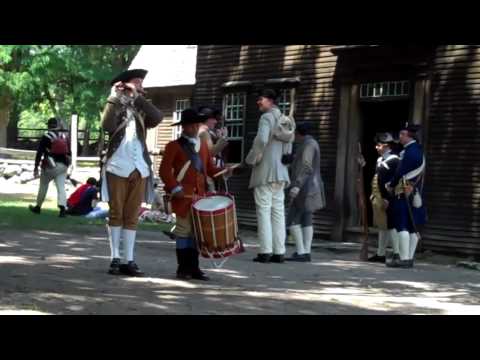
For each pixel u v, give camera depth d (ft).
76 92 129.80
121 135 29.35
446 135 49.16
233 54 65.41
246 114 63.77
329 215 56.85
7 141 156.97
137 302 23.06
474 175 47.55
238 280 30.55
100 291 24.86
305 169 40.78
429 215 49.57
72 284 26.17
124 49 126.72
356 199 55.93
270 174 38.47
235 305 23.67
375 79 53.98
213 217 29.32
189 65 84.23
